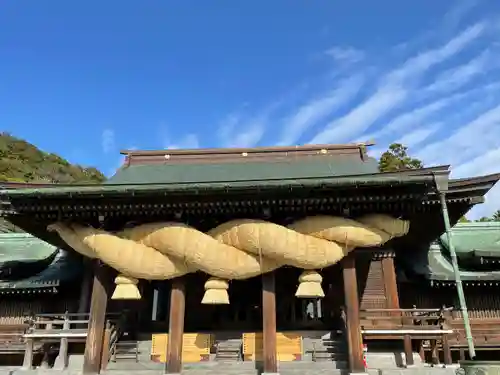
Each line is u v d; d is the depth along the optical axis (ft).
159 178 55.77
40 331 46.65
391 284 49.67
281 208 41.52
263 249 39.73
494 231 69.56
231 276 40.47
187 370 40.34
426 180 37.86
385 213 41.86
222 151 64.23
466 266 60.49
